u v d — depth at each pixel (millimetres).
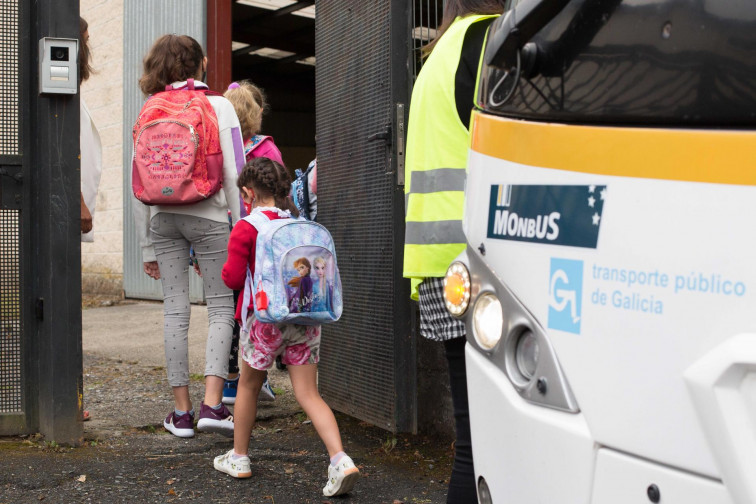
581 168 1659
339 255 4785
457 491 2566
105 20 12516
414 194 2695
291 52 21875
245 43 20656
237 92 5180
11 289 4285
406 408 4246
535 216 1772
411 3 4191
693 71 1492
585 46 1675
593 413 1611
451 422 4367
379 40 4297
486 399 1948
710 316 1419
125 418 4969
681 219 1470
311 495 3646
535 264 1767
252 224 3734
